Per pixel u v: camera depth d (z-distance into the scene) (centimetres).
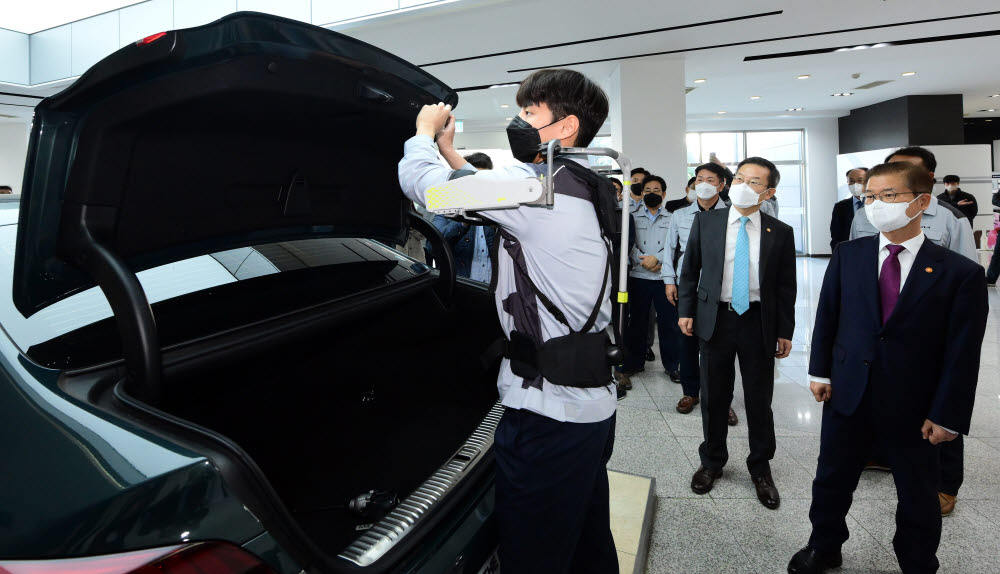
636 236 369
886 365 154
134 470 63
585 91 106
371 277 164
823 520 171
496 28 551
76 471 66
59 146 79
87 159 82
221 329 116
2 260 110
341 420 152
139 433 69
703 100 1007
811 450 266
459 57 652
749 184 207
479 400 151
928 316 148
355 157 133
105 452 67
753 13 521
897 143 1054
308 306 134
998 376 376
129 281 83
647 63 673
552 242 96
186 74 79
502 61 671
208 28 74
